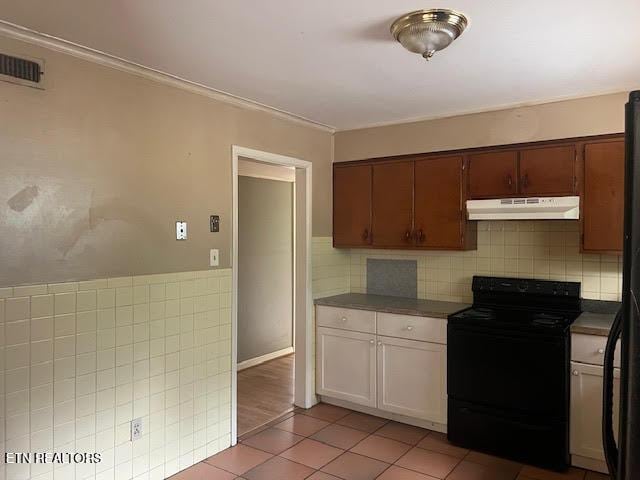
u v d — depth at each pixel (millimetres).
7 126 2105
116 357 2525
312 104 3379
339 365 3871
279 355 5402
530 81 2857
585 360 2830
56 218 2279
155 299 2723
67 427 2312
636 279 957
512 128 3361
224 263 3156
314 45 2312
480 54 2418
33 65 2188
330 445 3238
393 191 3879
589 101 3084
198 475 2822
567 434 2889
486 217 3400
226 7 1918
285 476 2818
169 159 2816
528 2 1860
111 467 2504
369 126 4012
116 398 2525
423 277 4031
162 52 2400
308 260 3939
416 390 3467
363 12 1963
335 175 4207
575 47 2324
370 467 2934
